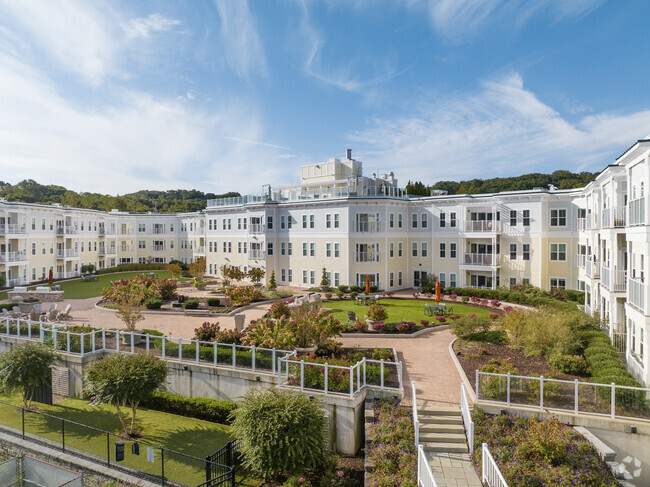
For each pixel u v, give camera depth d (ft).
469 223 129.08
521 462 39.17
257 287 139.74
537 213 119.34
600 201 84.79
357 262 134.41
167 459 47.21
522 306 105.81
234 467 41.11
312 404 44.86
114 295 114.52
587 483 36.94
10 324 80.69
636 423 42.24
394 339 78.89
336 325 69.31
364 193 146.20
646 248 50.03
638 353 55.21
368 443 45.57
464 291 122.11
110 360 53.88
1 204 148.77
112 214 223.30
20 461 45.06
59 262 181.57
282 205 151.94
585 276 97.50
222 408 55.88
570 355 61.00
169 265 167.63
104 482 43.70
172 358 63.77
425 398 51.13
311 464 43.16
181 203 376.89
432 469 39.47
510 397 47.24
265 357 57.21
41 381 63.21
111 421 57.11
